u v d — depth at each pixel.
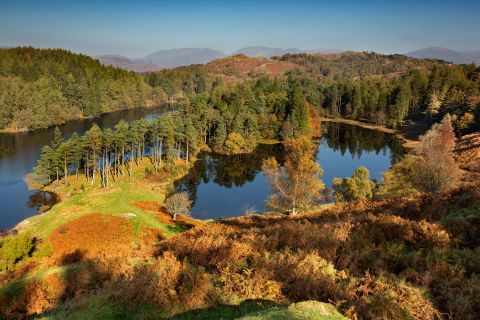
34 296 17.12
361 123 153.00
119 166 83.50
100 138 73.44
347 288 10.50
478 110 104.44
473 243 13.85
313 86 194.62
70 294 17.00
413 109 153.62
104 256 18.88
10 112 129.50
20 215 57.03
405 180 47.62
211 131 117.38
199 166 90.62
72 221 39.47
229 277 12.45
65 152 73.00
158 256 16.81
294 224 18.31
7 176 78.31
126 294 12.41
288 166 45.41
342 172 82.06
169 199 51.12
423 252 13.20
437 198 19.95
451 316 8.89
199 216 57.56
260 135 121.94
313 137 126.19
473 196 18.34
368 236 15.02
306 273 11.66
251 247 14.84
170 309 11.30
